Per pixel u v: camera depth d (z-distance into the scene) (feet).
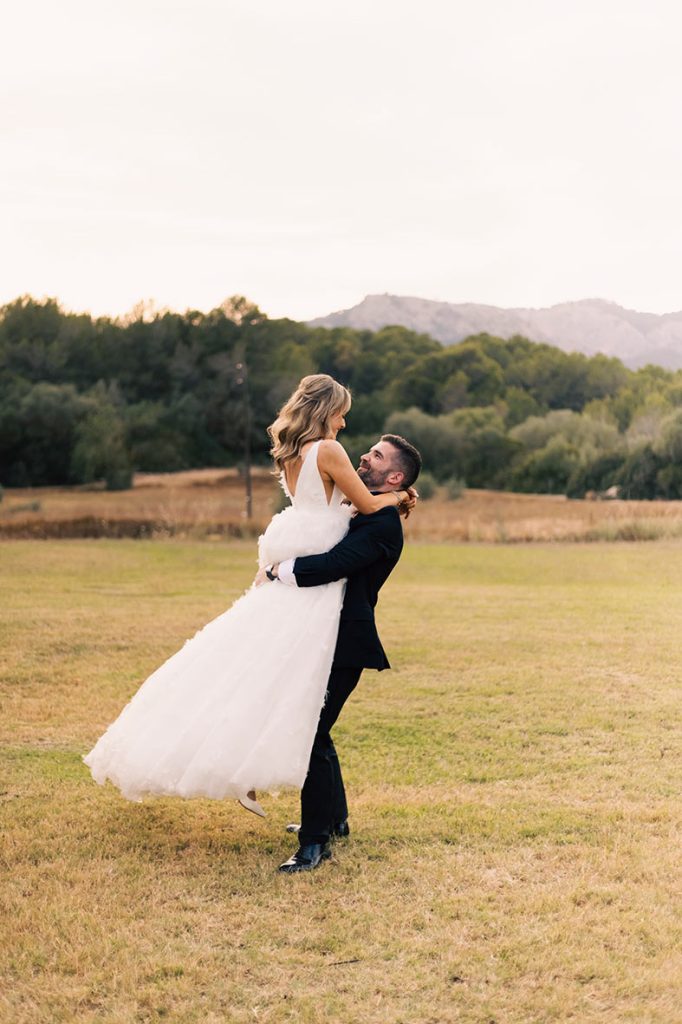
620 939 9.22
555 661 23.80
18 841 11.76
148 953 8.95
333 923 9.54
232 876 10.78
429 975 8.52
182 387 221.87
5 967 8.72
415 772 14.96
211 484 186.80
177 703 11.09
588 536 74.18
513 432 190.80
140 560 55.57
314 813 11.06
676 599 36.99
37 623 28.66
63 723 17.74
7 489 182.80
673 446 135.13
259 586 11.57
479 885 10.48
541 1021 7.84
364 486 11.21
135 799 11.24
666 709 18.84
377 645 11.24
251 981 8.45
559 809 12.98
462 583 46.57
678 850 11.47
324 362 240.73
